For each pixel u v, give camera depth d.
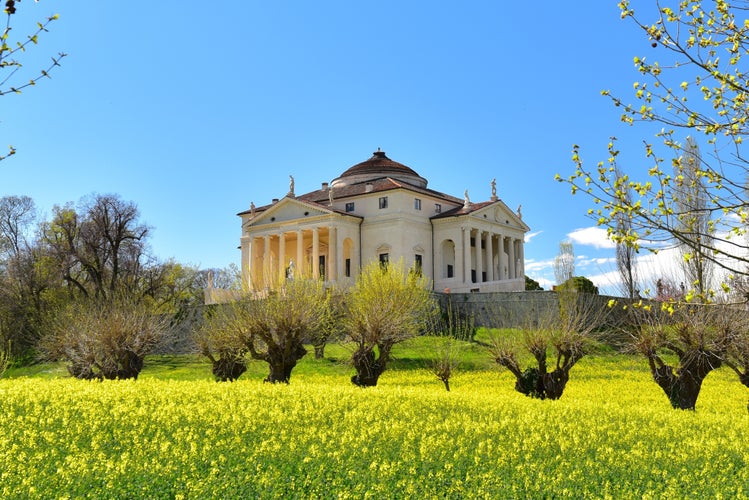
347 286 75.75
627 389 46.44
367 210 94.75
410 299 52.94
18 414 24.14
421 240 94.38
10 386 32.16
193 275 91.25
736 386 49.59
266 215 96.69
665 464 18.41
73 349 50.38
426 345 65.12
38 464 16.17
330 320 50.34
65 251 86.31
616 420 27.72
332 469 16.17
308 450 18.45
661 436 23.66
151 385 33.12
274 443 18.94
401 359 60.75
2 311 77.19
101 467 15.66
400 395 31.56
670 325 38.41
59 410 23.95
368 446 19.30
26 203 103.50
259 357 45.12
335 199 97.75
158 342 53.19
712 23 13.07
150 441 19.47
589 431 23.67
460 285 92.06
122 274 87.69
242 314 46.09
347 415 24.50
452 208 100.44
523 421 25.12
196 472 15.62
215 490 14.12
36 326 71.94
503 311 70.38
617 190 13.16
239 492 14.21
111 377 48.56
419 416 26.03
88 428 21.12
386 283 52.25
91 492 13.83
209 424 22.08
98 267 85.69
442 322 75.94
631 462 18.70
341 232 91.25
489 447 19.14
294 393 30.67
